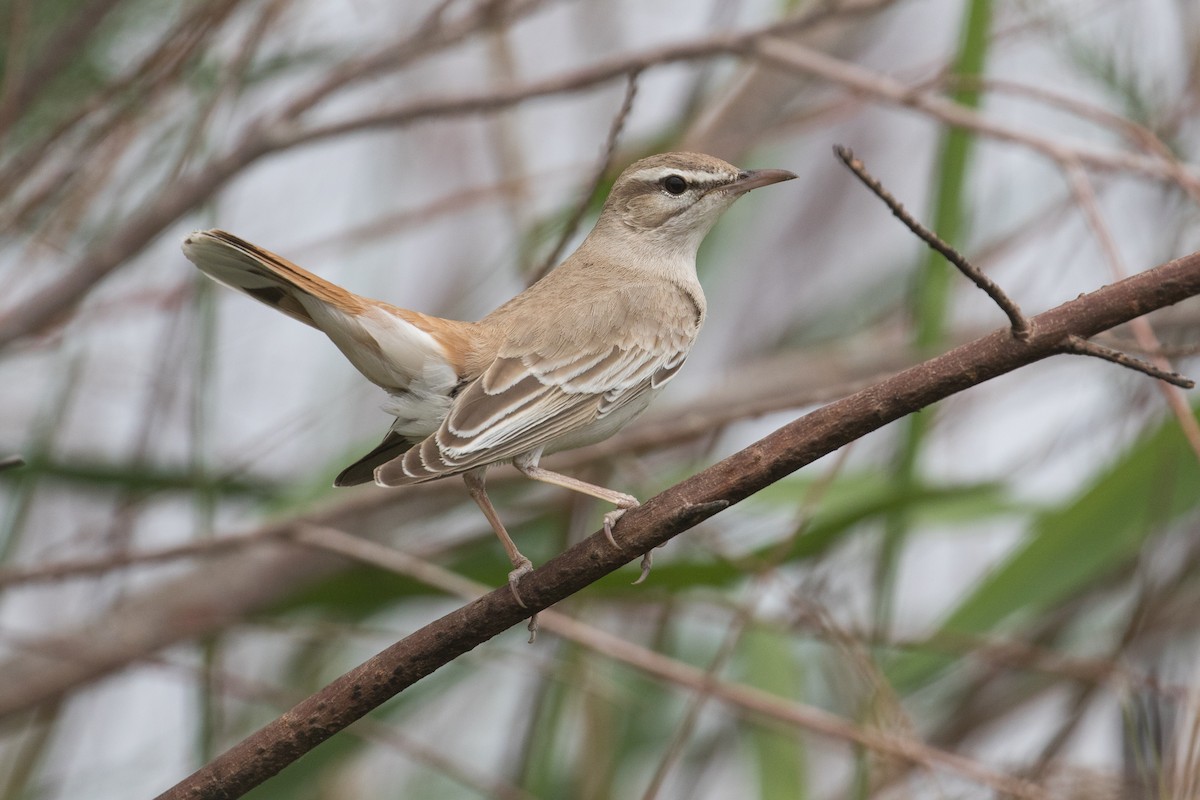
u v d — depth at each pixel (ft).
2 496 38.88
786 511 38.27
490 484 36.63
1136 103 38.32
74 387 35.83
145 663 35.94
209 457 35.35
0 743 41.65
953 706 40.22
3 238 33.60
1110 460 36.45
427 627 21.13
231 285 25.66
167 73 32.14
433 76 45.83
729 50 34.58
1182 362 37.73
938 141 35.76
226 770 21.22
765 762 34.58
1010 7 41.14
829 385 43.29
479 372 26.25
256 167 38.06
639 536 20.52
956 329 41.70
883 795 32.12
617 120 28.19
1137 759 27.71
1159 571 35.04
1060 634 39.52
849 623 35.12
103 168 33.24
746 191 32.12
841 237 47.93
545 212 43.16
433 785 40.65
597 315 28.09
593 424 27.71
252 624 35.37
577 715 38.52
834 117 41.42
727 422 32.73
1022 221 44.01
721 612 36.96
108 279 35.70
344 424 42.01
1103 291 18.62
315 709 21.07
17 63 32.22
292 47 37.01
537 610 20.89
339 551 32.07
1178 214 38.50
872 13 37.73
